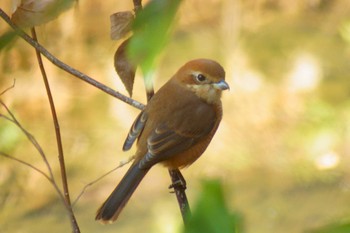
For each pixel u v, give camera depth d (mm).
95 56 15898
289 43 16750
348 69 15805
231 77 15531
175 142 6914
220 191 2021
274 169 13109
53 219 12312
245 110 14617
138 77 15258
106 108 15086
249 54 16391
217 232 1997
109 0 16438
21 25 3701
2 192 13102
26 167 13539
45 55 5172
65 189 5535
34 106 14859
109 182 13102
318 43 16734
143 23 2002
